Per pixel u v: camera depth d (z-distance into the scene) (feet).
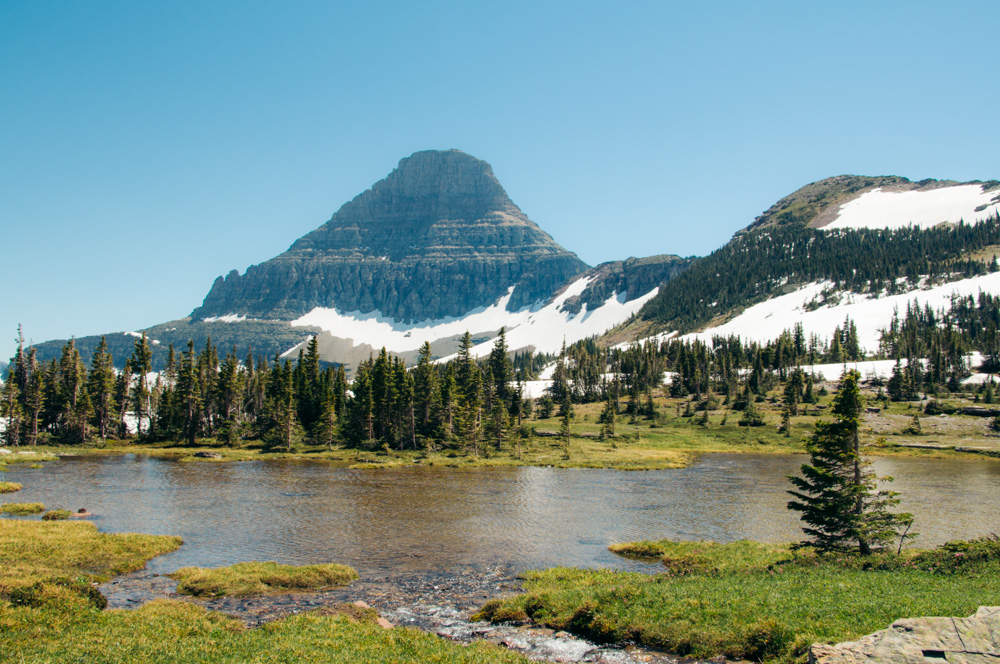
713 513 213.87
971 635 63.16
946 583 96.84
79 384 474.49
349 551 161.68
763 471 329.11
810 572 114.73
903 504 226.58
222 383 478.59
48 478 286.25
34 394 426.10
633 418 557.33
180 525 189.88
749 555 145.89
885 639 63.72
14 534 158.92
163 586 130.11
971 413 511.81
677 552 156.87
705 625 91.81
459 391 478.59
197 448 429.79
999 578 99.50
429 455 391.86
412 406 428.97
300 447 429.79
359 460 369.91
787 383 610.24
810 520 131.03
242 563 144.56
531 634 100.89
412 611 115.85
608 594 110.01
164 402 490.90
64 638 83.82
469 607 118.42
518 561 153.38
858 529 123.95
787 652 77.66
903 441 432.25
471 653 86.89
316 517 202.90
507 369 588.91
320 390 512.22
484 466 349.41
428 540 173.58
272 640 89.86
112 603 116.57
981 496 244.63
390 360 503.61
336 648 86.74
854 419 124.36
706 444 454.81
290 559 153.79
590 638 98.22
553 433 482.28
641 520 201.87
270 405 471.62
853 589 96.94
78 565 141.08
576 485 277.03
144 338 560.61
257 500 232.94
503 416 432.25
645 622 97.04
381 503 228.43
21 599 98.12
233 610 114.83
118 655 77.82
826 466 130.00
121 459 368.27
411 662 82.33
